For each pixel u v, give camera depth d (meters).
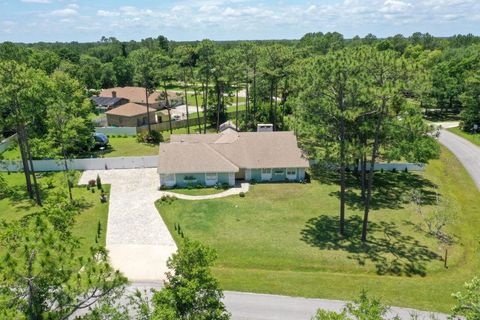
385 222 35.06
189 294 14.46
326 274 27.03
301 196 41.47
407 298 23.75
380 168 49.72
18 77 36.34
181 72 66.06
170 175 43.97
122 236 32.50
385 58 28.41
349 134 36.50
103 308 12.91
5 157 53.62
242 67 64.19
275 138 48.50
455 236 32.34
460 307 15.54
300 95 31.41
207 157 45.06
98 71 120.50
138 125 74.06
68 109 43.84
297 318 22.09
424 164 49.59
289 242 31.50
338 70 28.69
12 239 12.25
